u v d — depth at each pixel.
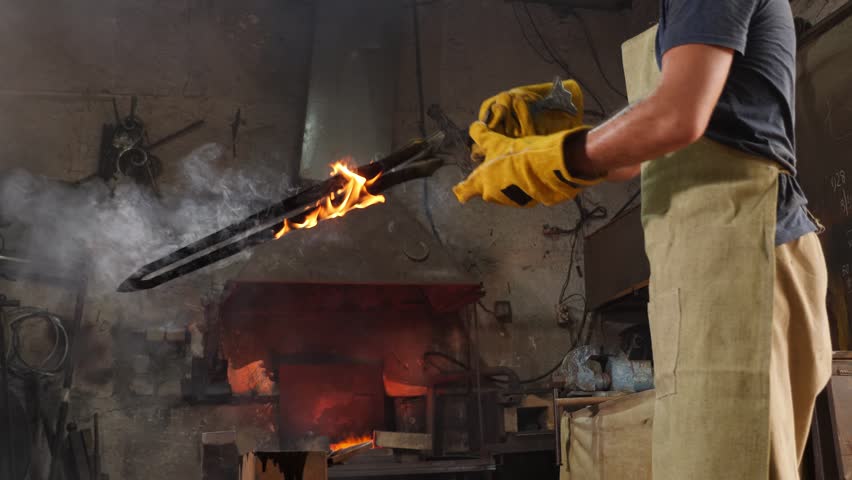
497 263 6.80
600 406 2.62
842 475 2.21
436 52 7.24
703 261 1.10
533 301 6.76
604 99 7.44
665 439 1.10
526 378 6.55
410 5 7.33
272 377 6.11
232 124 6.70
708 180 1.13
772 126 1.13
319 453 1.29
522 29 7.49
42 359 5.83
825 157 4.46
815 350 1.16
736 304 1.07
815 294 1.17
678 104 1.03
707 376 1.06
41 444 5.52
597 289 6.53
